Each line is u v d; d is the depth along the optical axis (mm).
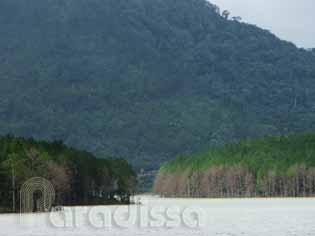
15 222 180625
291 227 164625
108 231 158000
